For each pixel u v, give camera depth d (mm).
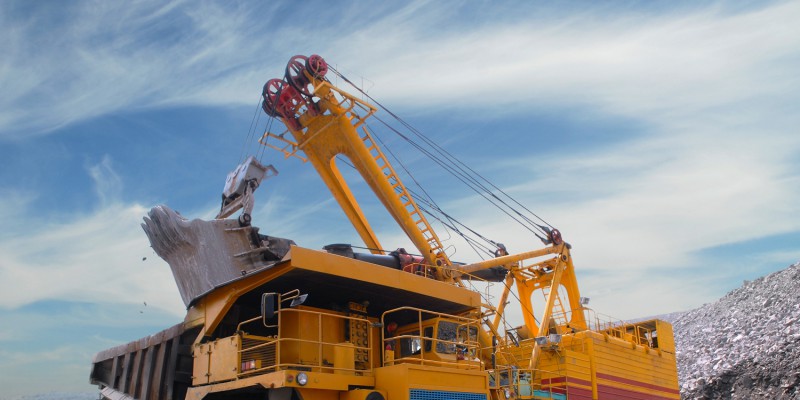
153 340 15836
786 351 37812
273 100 26656
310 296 15984
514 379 19969
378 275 15062
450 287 16875
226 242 18203
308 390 13312
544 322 26172
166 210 17984
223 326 15016
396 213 26281
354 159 26500
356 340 15867
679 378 41594
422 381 14352
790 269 52500
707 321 51875
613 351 24250
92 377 18250
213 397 14352
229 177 20859
